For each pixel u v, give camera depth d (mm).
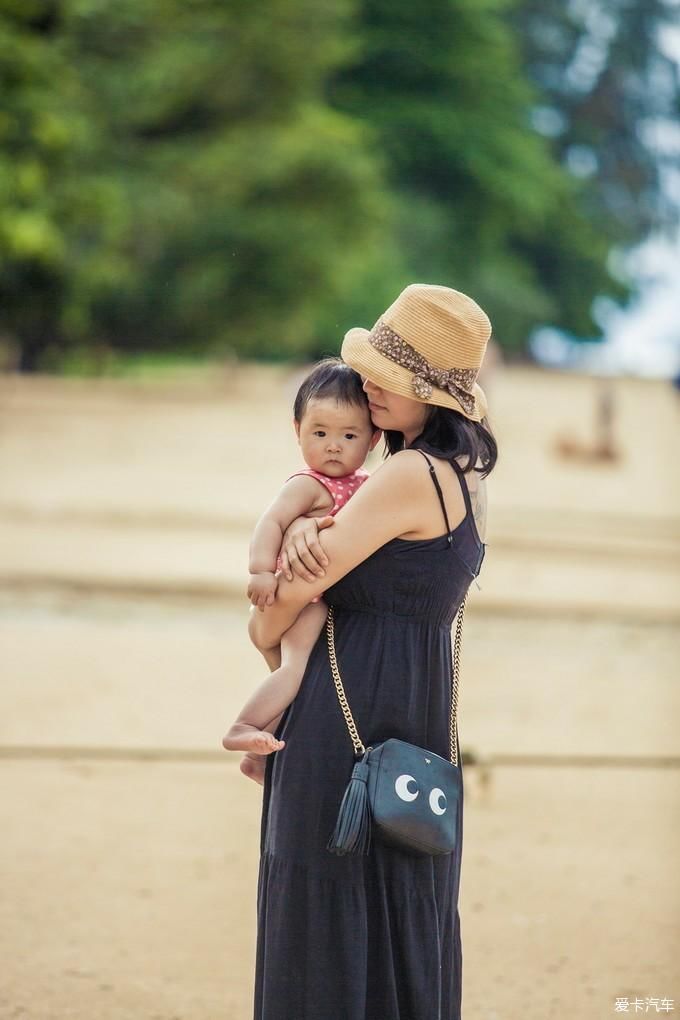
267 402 55031
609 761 12000
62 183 43031
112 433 41250
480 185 94125
